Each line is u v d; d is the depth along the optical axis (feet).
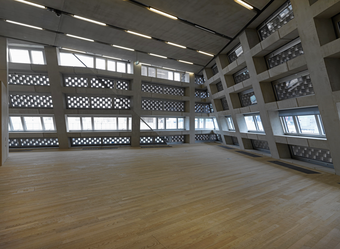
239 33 24.94
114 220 8.42
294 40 20.17
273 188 13.61
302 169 19.65
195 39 26.48
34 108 24.08
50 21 21.13
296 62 18.97
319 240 7.29
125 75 33.99
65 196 11.05
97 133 29.63
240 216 9.16
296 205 10.64
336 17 15.88
